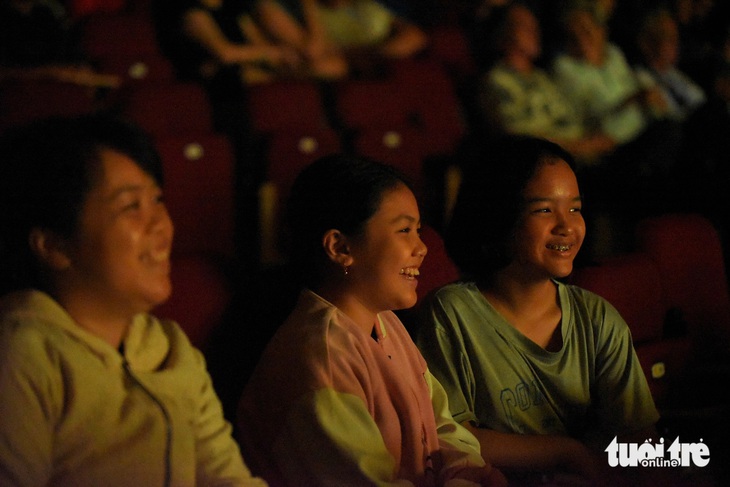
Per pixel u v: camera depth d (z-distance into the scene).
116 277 1.00
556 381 1.51
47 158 0.99
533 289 1.52
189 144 2.56
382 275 1.29
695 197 3.02
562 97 3.66
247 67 3.76
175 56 3.82
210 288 1.41
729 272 2.49
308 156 2.86
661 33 4.23
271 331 1.42
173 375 1.09
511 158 1.50
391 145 3.08
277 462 1.20
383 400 1.27
